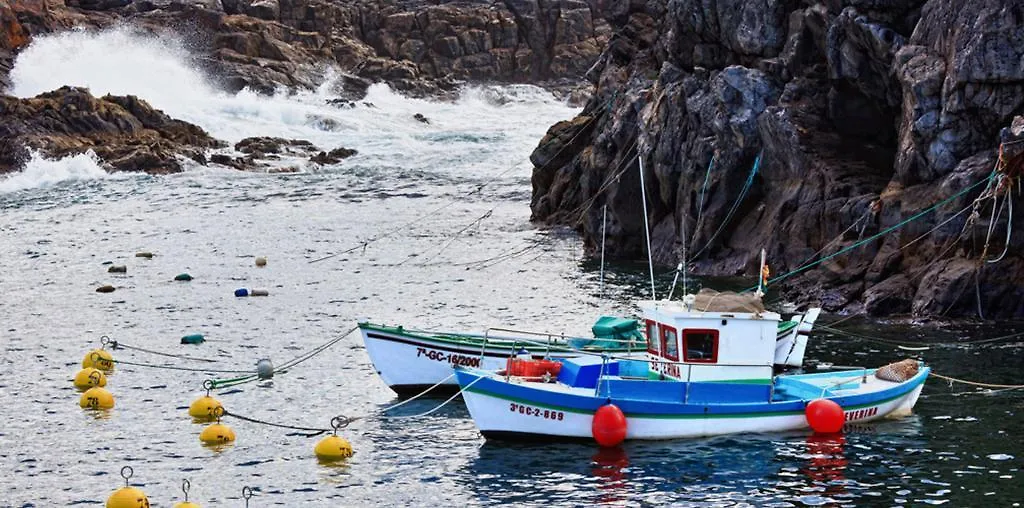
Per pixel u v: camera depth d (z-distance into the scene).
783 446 37.62
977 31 52.06
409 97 149.50
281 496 34.25
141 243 78.38
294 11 155.88
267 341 52.91
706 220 66.06
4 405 43.44
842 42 60.34
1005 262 51.84
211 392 45.06
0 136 106.38
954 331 50.69
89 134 110.31
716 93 66.06
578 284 64.50
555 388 38.72
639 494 33.84
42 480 35.78
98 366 48.28
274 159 112.56
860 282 55.84
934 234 53.62
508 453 37.47
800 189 61.41
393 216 88.50
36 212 89.81
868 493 33.56
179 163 107.94
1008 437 38.03
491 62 160.12
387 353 44.31
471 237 79.75
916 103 54.47
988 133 53.22
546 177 86.31
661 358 40.41
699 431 38.53
